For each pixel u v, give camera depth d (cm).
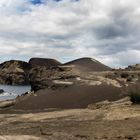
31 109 4575
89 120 3091
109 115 3200
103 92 4856
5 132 2688
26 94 5891
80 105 4550
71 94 5084
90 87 5356
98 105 4044
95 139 2306
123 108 3503
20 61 18800
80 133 2500
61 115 3578
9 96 10081
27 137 1898
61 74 7744
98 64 9775
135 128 2558
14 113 4322
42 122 3231
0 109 4806
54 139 2228
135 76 6303
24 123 3256
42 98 5109
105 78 6297
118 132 2472
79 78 6494
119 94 4575
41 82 6612
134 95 3825
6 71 18450
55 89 5778
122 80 5997
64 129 2728
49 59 19200
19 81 17975
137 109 3366
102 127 2697
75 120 3153
